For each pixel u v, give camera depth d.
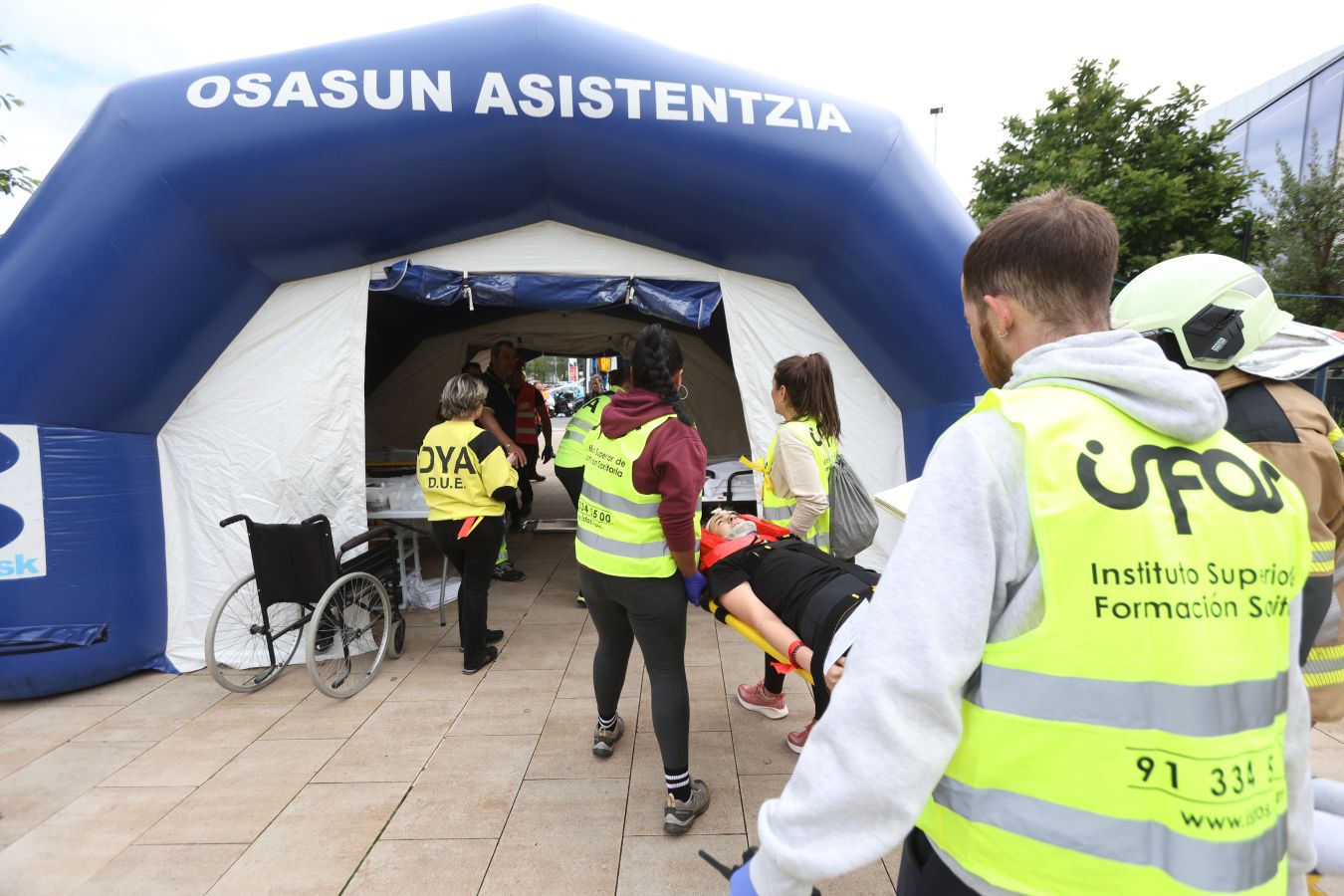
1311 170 10.87
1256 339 1.48
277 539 3.45
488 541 3.70
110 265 3.40
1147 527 0.79
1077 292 0.96
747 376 4.49
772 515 3.26
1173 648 0.78
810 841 0.86
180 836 2.48
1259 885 0.77
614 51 3.76
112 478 3.66
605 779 2.79
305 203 3.64
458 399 3.65
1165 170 11.16
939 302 4.08
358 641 4.01
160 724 3.29
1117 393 0.87
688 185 3.91
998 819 0.84
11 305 3.33
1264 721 0.80
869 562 4.71
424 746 3.06
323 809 2.62
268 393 3.99
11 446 3.39
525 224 4.26
